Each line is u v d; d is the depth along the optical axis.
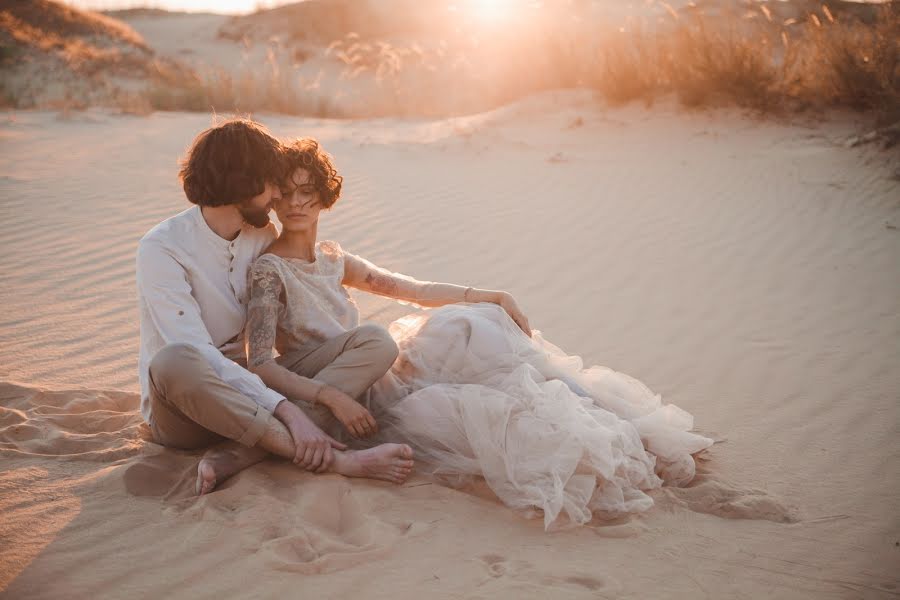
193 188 2.81
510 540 2.49
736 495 2.81
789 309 4.90
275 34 32.03
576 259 5.81
